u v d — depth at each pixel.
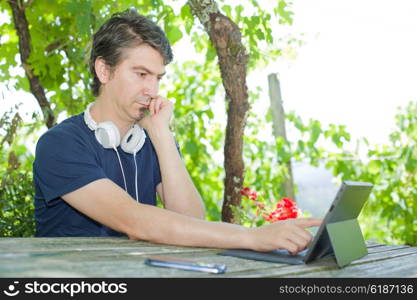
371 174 5.83
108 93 2.22
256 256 1.44
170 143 2.44
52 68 3.85
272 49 5.04
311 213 5.96
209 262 1.32
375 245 1.95
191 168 5.40
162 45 2.19
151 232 1.64
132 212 1.69
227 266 1.27
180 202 2.36
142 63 2.14
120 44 2.13
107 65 2.20
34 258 1.21
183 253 1.46
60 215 2.18
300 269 1.29
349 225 1.52
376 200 5.77
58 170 1.93
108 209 1.75
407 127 5.89
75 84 4.02
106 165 2.22
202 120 5.34
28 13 3.90
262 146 5.63
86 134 2.17
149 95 2.19
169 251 1.49
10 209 3.12
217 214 5.46
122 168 2.29
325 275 1.24
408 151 5.71
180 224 1.62
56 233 2.21
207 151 5.43
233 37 3.36
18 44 4.02
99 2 3.74
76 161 1.94
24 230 3.12
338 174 5.85
